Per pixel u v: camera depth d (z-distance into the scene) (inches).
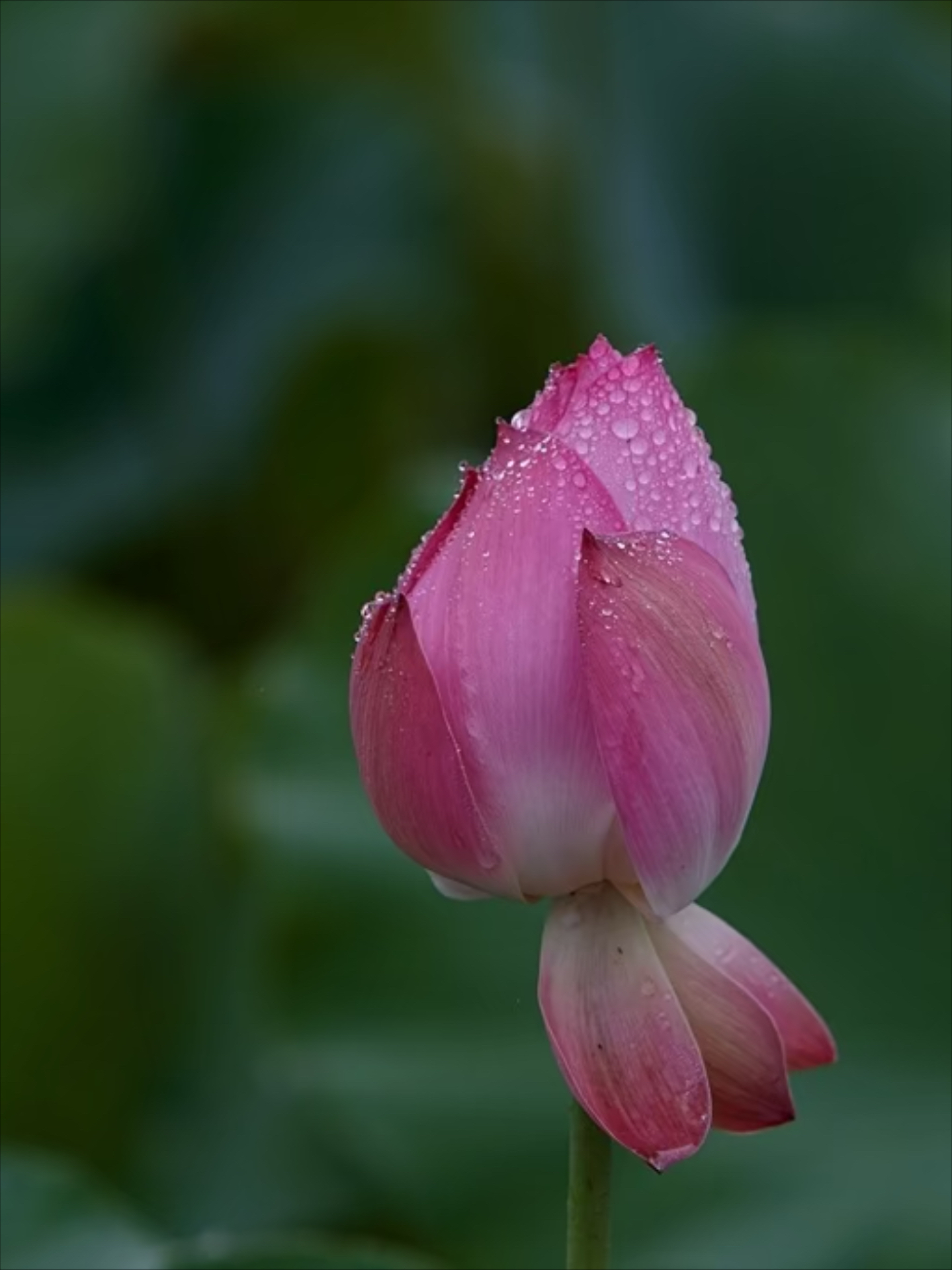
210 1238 49.6
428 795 36.2
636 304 78.7
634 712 35.8
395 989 49.5
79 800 52.7
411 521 52.8
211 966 53.2
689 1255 46.6
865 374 52.2
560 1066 36.6
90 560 83.7
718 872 36.9
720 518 37.1
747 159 85.3
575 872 36.7
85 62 81.6
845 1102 47.5
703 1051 36.8
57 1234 42.7
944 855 48.7
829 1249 46.1
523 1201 47.9
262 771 51.2
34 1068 52.3
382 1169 48.3
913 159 85.2
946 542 50.6
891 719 49.6
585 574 35.8
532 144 86.0
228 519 86.5
